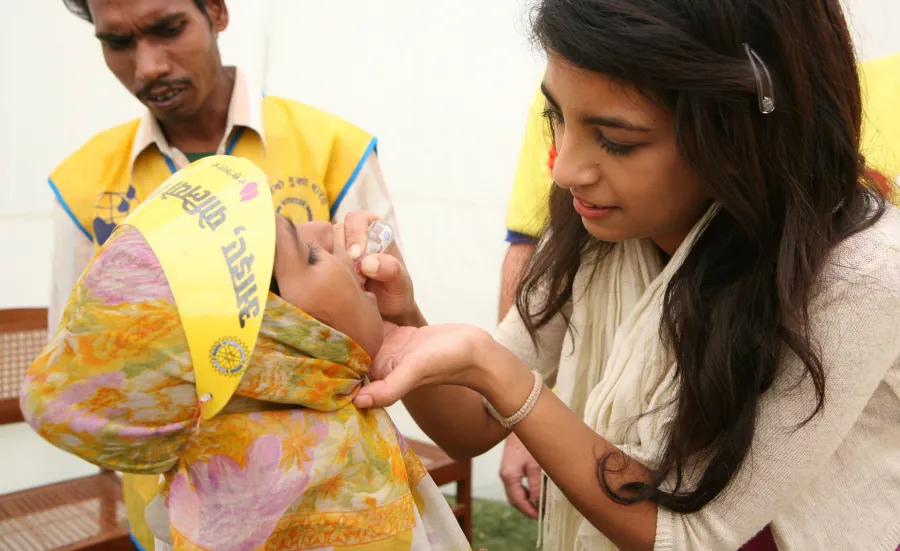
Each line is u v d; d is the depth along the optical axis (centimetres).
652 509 103
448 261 288
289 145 159
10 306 258
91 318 76
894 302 91
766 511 97
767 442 96
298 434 83
